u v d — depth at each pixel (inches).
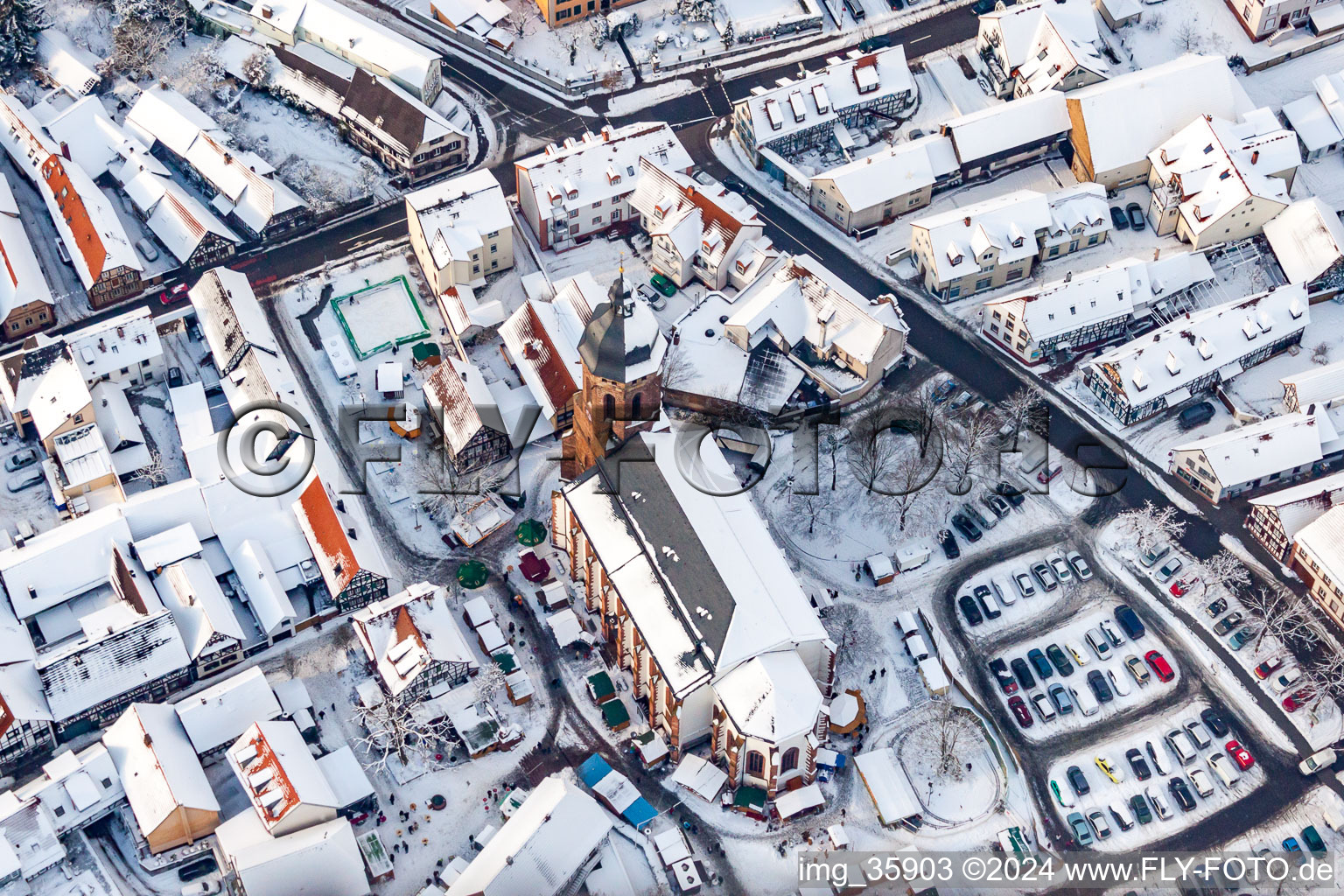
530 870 7411.4
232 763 7864.2
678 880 7755.9
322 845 7475.4
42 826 7583.7
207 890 7657.5
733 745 7839.6
